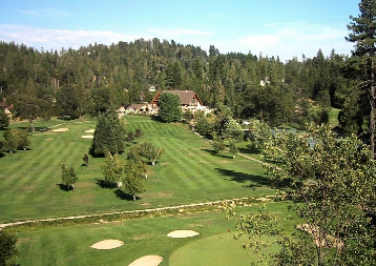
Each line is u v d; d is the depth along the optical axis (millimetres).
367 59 49812
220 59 191000
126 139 85875
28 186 52906
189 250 30266
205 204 46469
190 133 106062
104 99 132375
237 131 91188
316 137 17797
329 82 153375
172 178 58594
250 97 112312
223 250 29781
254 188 51094
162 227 37406
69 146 81125
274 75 170875
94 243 33312
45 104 117750
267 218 18516
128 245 32500
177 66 174500
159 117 128500
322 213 17234
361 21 49719
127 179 47469
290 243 17719
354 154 17250
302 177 17641
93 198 48781
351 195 16141
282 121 107500
